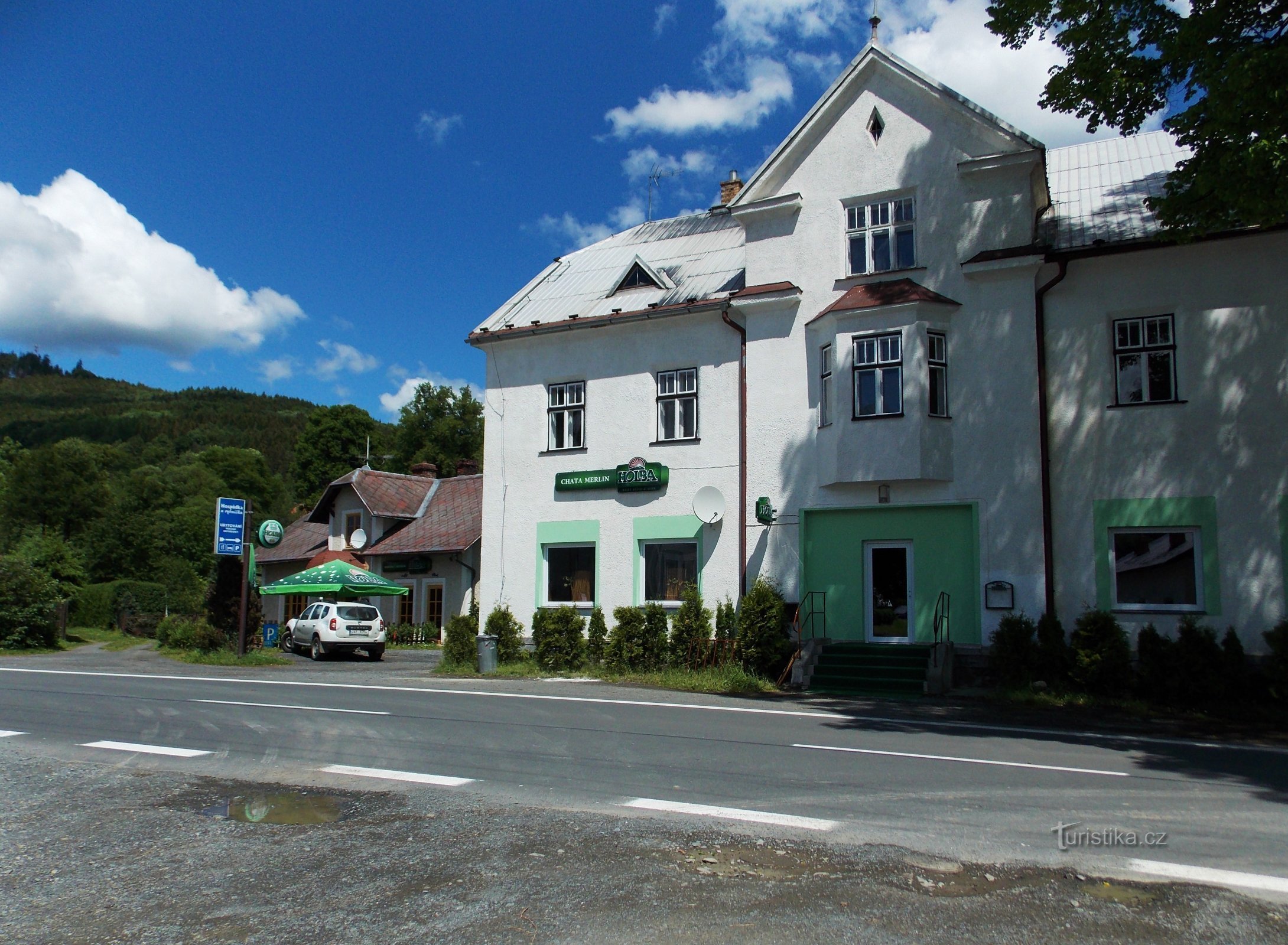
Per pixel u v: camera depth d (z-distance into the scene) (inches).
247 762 350.9
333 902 196.7
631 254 970.7
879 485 698.8
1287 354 611.2
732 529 770.8
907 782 314.3
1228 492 614.9
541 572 862.5
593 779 318.0
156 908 193.9
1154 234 636.7
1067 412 661.9
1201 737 452.8
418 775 325.1
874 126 746.8
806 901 195.6
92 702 547.5
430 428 2512.3
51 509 2207.2
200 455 3243.1
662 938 176.4
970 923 183.6
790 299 753.0
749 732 429.1
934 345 692.7
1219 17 470.9
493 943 174.9
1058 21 522.6
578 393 872.9
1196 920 185.5
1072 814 269.3
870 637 704.4
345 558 1358.3
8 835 248.4
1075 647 598.2
